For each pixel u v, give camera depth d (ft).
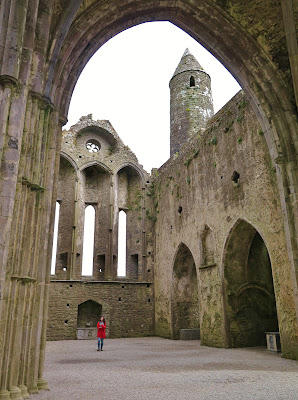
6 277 18.99
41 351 22.53
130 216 80.43
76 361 35.83
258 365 31.53
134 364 33.37
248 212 43.57
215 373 27.81
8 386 18.56
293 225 33.81
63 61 27.40
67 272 69.46
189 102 78.95
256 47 36.52
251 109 44.93
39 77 23.36
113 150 83.41
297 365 30.86
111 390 21.70
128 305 70.49
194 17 36.24
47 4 23.79
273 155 36.63
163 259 69.56
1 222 17.28
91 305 69.82
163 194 73.15
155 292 72.18
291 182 34.65
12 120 18.72
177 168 66.74
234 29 36.19
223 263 47.65
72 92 29.86
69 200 75.10
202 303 52.21
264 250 49.60
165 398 19.53
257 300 48.08
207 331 50.08
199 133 60.64
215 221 50.83
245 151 45.47
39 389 21.48
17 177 19.83
